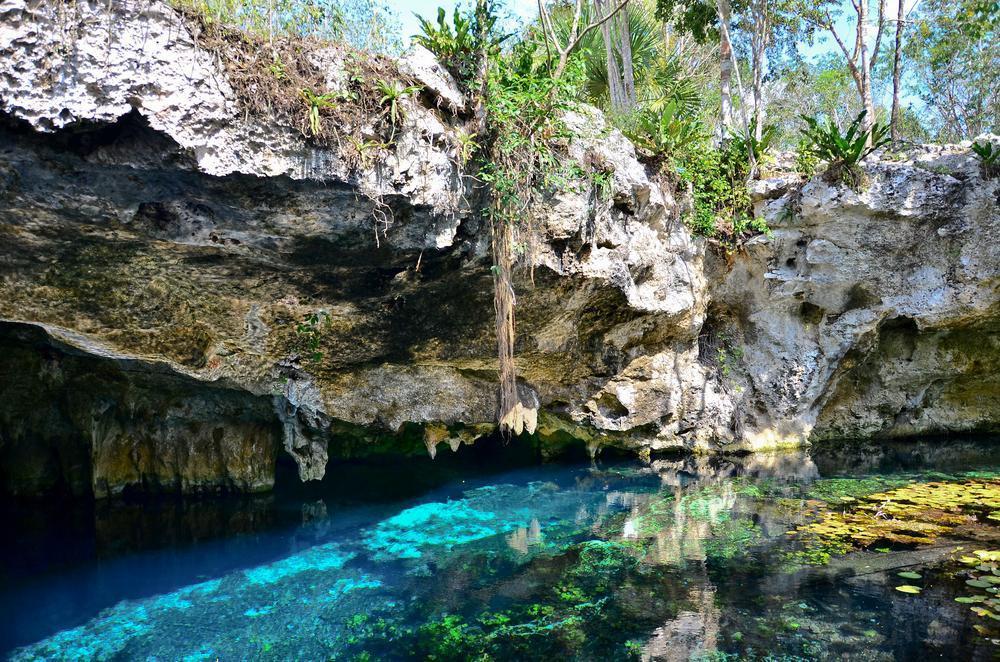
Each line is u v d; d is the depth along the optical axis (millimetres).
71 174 4051
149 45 3801
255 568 5637
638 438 9523
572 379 8695
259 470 8328
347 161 4613
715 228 8977
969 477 7328
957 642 3674
